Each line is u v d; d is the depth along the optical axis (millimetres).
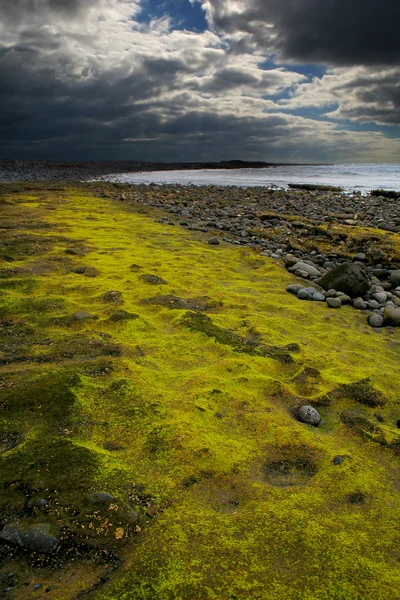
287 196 34344
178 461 3941
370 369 6109
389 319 8125
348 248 14281
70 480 3576
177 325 7105
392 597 2691
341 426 4773
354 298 9797
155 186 42125
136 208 23125
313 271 11258
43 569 2863
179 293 8883
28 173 66375
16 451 3906
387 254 13031
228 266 11508
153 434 4266
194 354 6211
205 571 2834
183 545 3041
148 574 2803
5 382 5004
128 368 5531
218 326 7156
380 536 3223
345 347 6980
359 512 3482
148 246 13234
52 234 14109
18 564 2898
